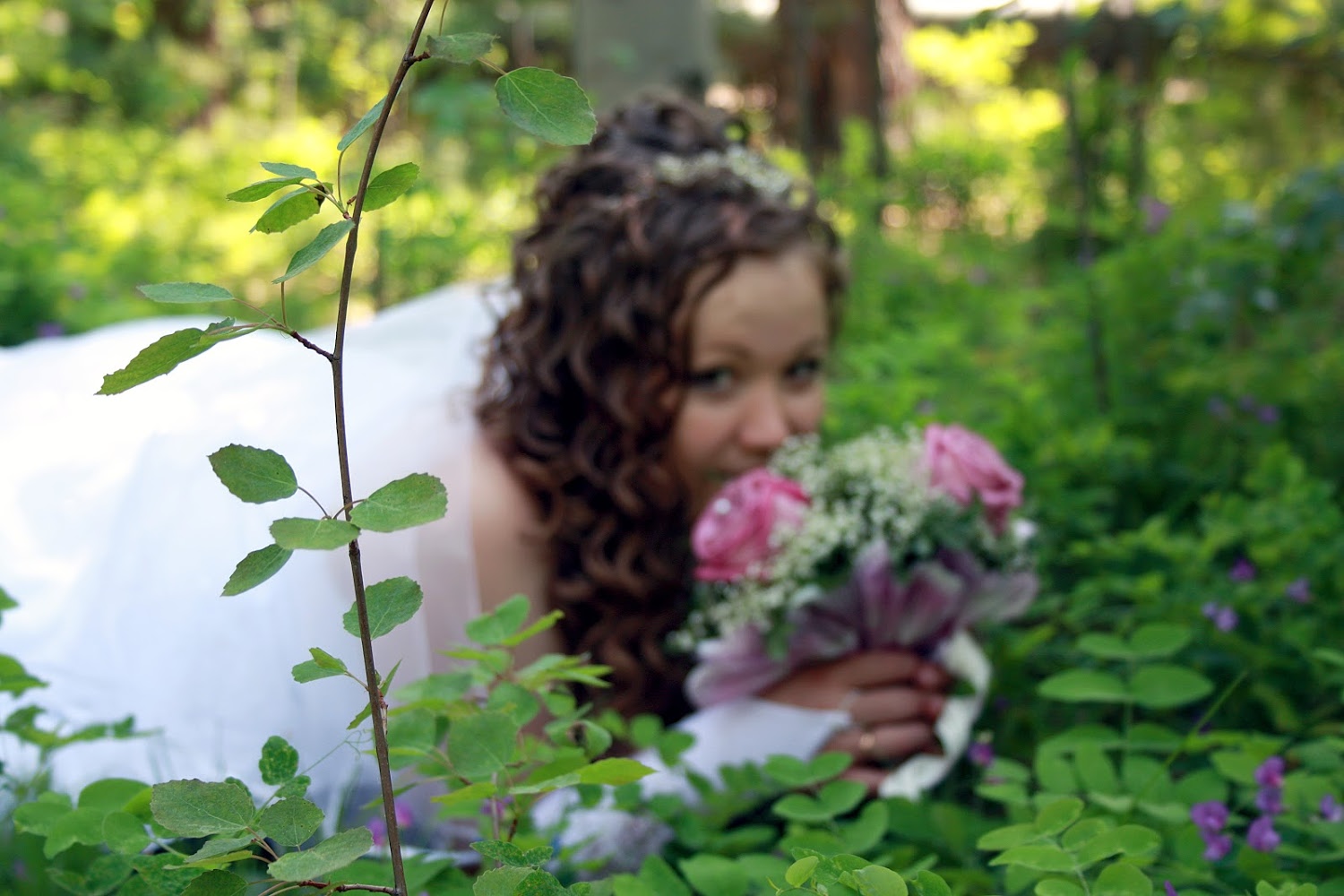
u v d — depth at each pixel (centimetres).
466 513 180
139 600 179
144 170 777
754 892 113
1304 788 119
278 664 176
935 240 623
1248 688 164
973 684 163
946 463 158
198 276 523
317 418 189
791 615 154
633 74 407
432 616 179
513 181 411
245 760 170
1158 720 168
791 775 125
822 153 779
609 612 182
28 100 1073
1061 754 144
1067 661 182
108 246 498
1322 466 247
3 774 128
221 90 1224
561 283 180
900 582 155
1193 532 229
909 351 322
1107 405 275
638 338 173
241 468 71
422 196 361
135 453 200
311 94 1270
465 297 245
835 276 182
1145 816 121
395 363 219
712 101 417
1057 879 91
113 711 176
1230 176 495
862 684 161
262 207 632
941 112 896
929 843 132
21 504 196
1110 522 241
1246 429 255
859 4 784
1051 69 518
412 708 99
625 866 147
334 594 178
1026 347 320
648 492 178
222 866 73
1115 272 286
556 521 180
